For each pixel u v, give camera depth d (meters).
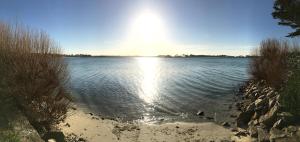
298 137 8.35
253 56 20.70
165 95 20.97
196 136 10.81
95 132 10.90
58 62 10.45
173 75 40.03
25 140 7.39
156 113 15.24
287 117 9.72
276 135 8.88
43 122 9.66
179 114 14.91
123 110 15.93
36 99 9.80
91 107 16.45
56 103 10.23
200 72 45.72
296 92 10.75
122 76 38.47
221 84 26.80
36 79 9.78
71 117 12.62
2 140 6.75
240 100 18.09
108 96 20.45
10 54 9.94
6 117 8.29
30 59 9.89
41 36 10.28
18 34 10.15
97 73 44.09
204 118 13.91
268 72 16.72
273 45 19.06
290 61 14.89
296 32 18.86
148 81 31.42
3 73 9.73
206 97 19.70
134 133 11.23
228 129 11.71
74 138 9.74
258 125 11.10
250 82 22.36
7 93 9.42
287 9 18.70
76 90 22.84
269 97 13.00
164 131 11.56
